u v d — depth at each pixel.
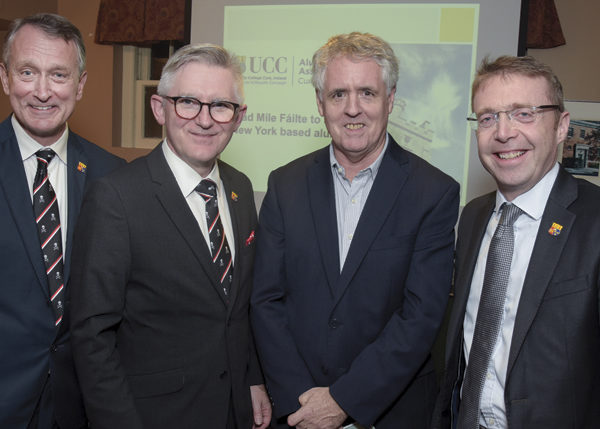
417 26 2.83
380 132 1.49
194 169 1.47
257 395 1.70
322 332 1.51
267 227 1.62
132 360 1.38
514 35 2.74
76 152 1.67
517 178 1.25
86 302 1.28
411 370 1.42
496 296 1.28
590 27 3.44
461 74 2.80
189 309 1.39
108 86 4.20
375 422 1.48
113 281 1.30
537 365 1.18
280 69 3.00
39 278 1.48
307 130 2.99
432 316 1.44
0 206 1.47
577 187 1.26
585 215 1.21
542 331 1.18
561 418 1.15
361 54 1.43
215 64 1.39
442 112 2.83
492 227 1.39
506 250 1.29
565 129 1.31
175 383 1.37
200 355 1.40
